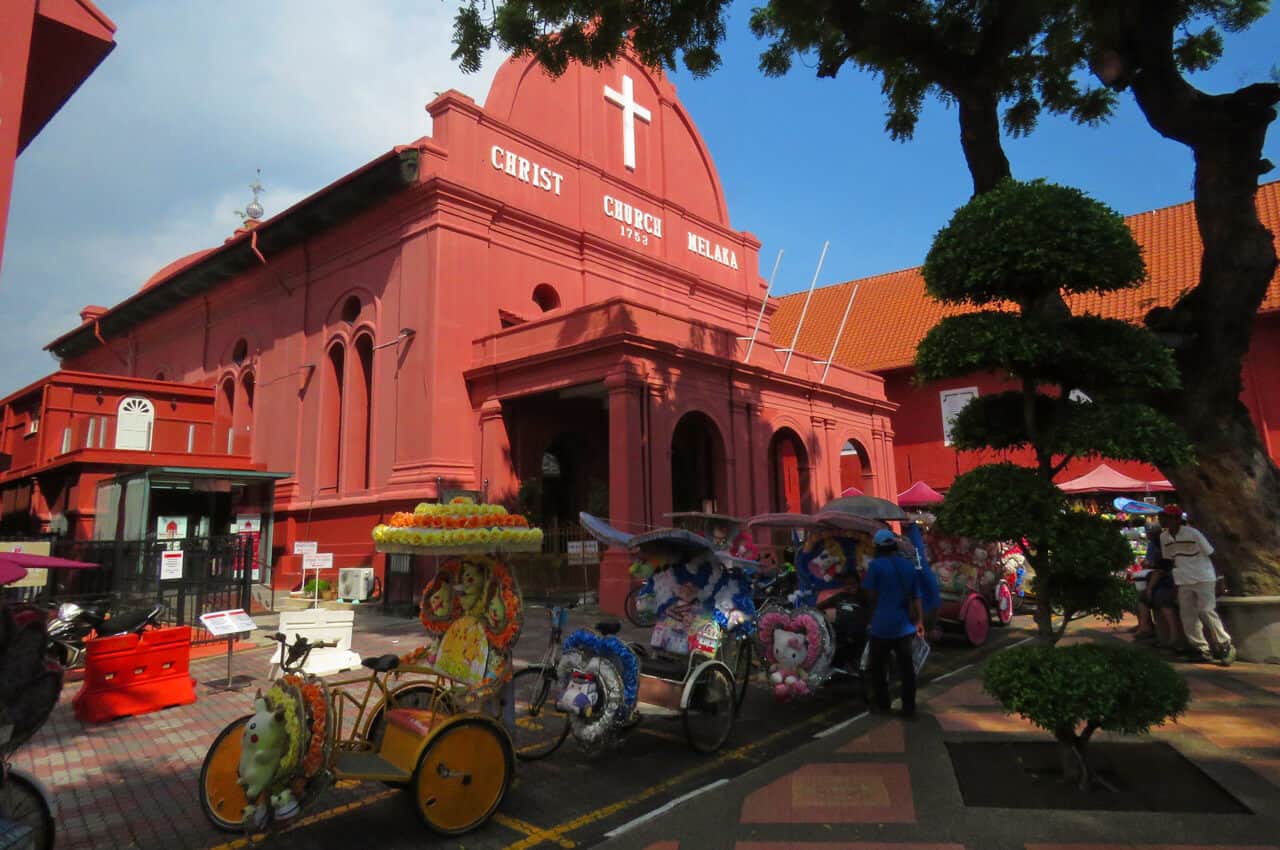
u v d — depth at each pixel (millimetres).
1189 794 4570
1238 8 9461
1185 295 9445
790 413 21078
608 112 23422
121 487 16516
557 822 4887
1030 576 15617
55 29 10430
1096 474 22078
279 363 21984
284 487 20562
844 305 34562
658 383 16047
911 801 4473
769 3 11227
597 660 5738
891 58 10648
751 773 5137
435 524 5082
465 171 18453
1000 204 5070
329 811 5090
